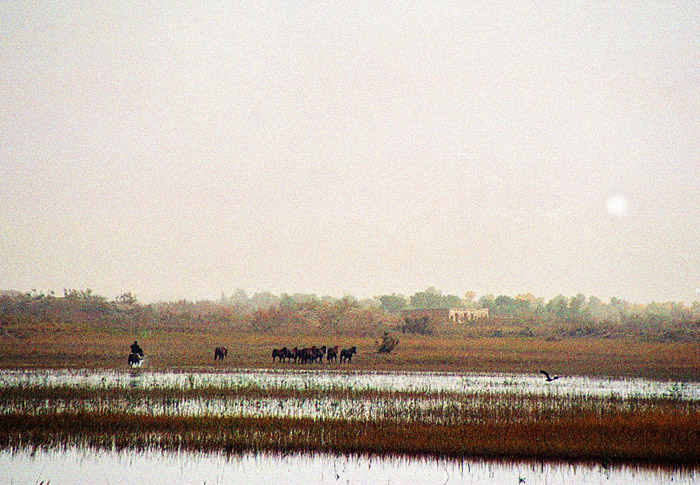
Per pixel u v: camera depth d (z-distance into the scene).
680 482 41.81
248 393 71.75
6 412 56.56
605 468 44.59
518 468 44.47
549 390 79.25
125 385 78.88
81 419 53.91
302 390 75.00
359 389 77.44
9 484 39.94
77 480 40.88
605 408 63.66
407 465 44.88
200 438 49.41
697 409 64.31
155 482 40.75
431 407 63.03
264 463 44.97
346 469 43.78
